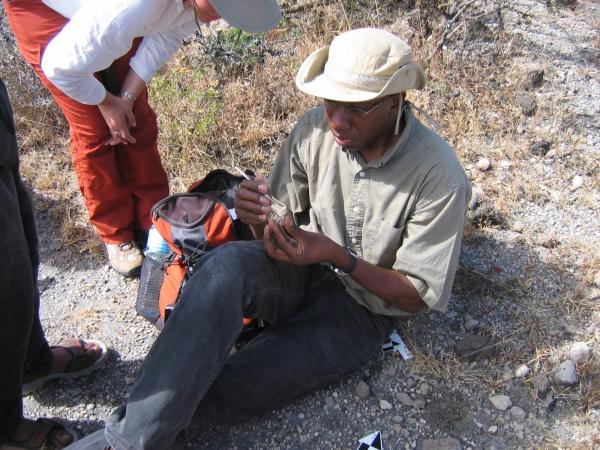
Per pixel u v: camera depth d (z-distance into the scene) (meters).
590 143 3.57
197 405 1.99
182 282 2.34
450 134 3.59
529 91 3.97
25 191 2.05
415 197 2.07
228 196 2.45
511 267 2.85
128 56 2.48
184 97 3.71
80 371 2.43
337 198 2.23
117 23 2.05
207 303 1.91
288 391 2.23
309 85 1.97
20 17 2.33
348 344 2.27
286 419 2.31
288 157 2.35
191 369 1.89
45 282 2.91
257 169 3.44
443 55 4.09
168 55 2.44
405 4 4.47
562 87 4.01
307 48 4.10
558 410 2.32
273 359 2.19
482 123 3.68
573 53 4.39
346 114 1.93
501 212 3.12
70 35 2.09
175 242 2.38
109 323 2.71
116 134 2.49
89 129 2.53
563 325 2.60
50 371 2.35
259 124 3.64
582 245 2.95
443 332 2.58
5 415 1.98
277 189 2.44
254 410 2.23
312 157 2.25
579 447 2.20
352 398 2.37
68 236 3.09
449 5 4.32
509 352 2.50
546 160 3.45
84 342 2.51
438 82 3.91
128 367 2.52
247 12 2.11
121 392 2.43
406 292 2.14
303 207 2.44
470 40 4.28
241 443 2.24
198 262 2.12
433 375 2.43
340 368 2.27
